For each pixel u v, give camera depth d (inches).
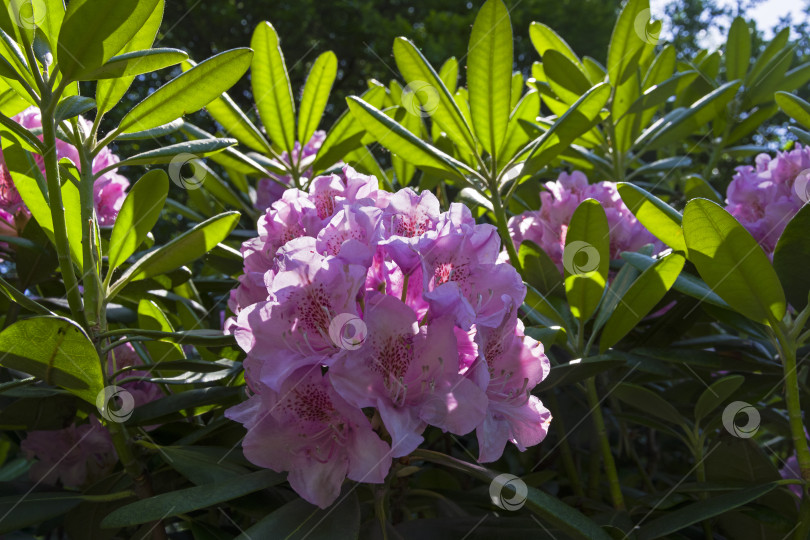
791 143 23.4
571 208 21.1
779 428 20.8
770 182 19.4
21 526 14.0
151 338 14.2
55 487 18.0
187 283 22.2
